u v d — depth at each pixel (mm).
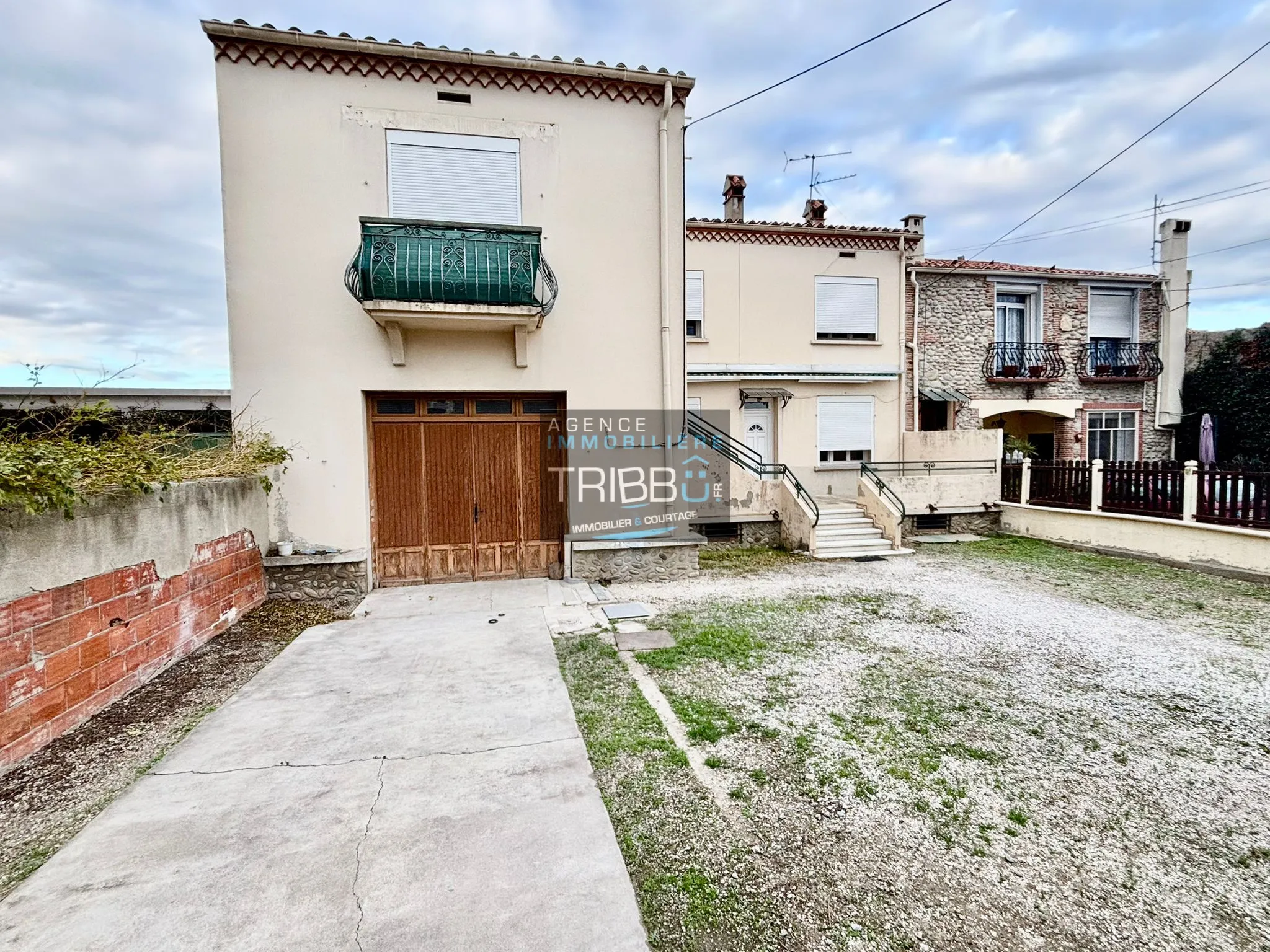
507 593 7020
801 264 12906
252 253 6543
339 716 3832
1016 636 5621
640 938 2090
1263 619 6133
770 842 2682
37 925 2113
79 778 3150
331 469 6793
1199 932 2203
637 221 7520
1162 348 15047
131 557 4227
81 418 4172
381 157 6754
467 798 2934
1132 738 3664
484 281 6496
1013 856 2613
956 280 13875
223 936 2064
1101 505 9914
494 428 7488
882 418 13461
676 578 8016
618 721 3820
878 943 2141
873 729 3762
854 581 7914
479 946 2027
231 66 6422
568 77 7172
